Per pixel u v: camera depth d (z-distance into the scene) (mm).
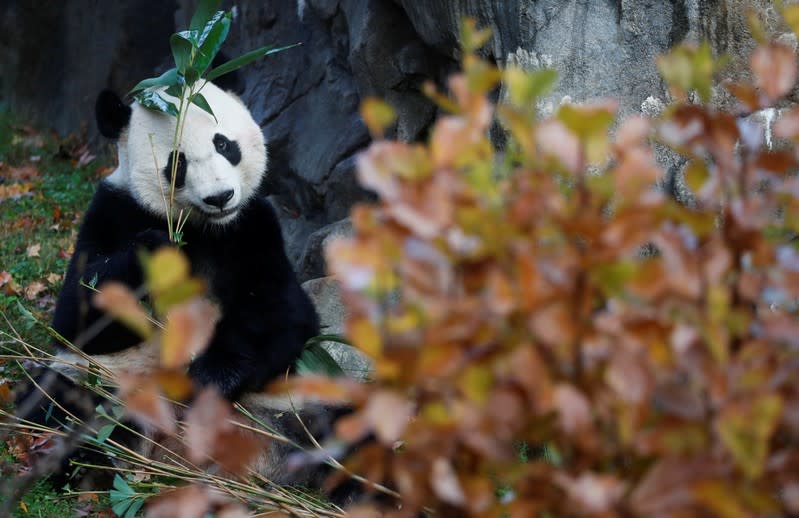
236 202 10164
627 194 3695
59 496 9047
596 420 3641
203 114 10188
